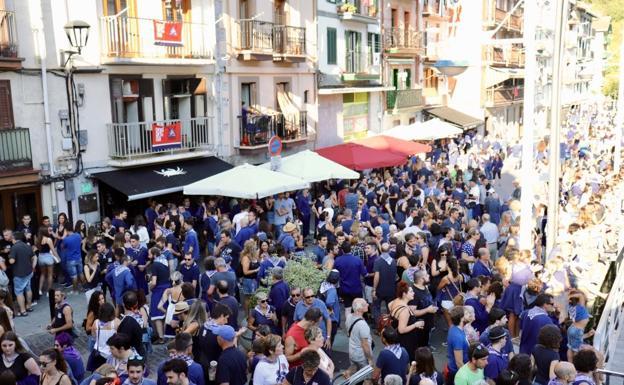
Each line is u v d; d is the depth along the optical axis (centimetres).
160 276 1085
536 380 741
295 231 1341
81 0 1630
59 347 785
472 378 681
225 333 704
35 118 1549
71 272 1391
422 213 1444
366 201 1752
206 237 1561
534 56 1253
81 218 1670
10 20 1463
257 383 692
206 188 1570
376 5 3133
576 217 1603
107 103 1723
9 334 714
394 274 1095
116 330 826
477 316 921
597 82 5747
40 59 1542
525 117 1270
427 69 3891
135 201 1803
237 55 2153
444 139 3525
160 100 1905
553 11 1317
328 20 2739
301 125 2462
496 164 2934
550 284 1039
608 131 4288
